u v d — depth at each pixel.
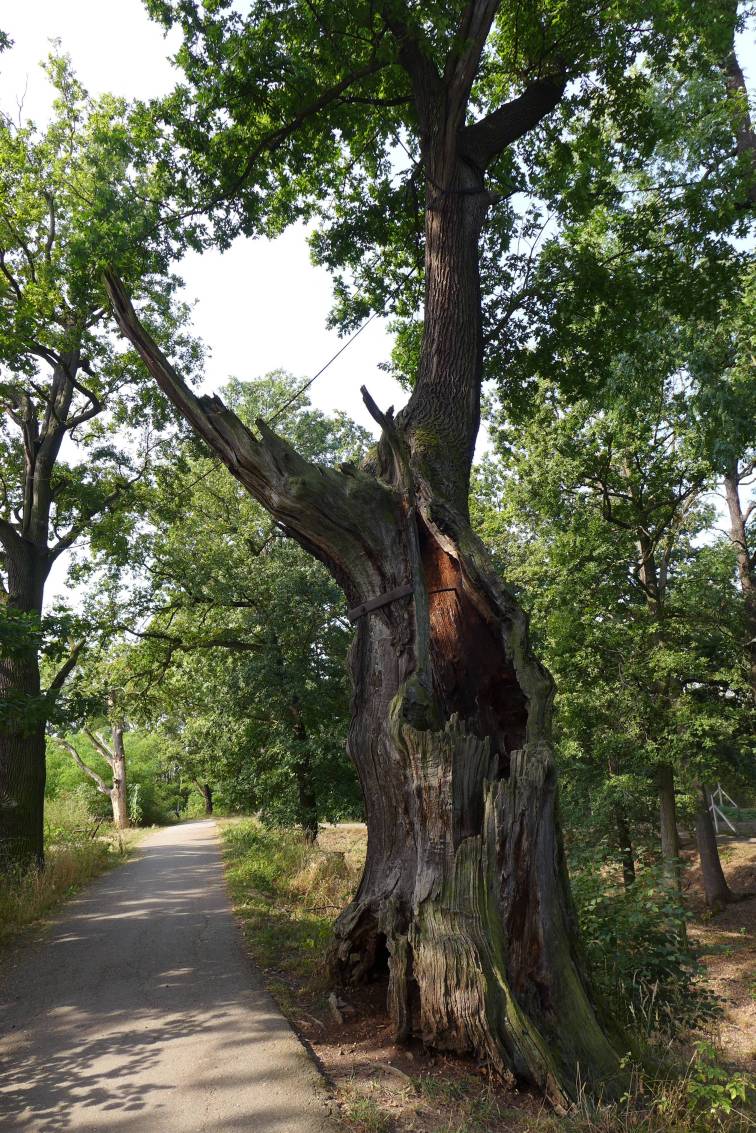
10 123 14.54
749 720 17.58
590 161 11.77
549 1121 4.13
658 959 6.11
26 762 14.87
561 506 18.08
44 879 12.19
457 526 6.45
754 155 12.16
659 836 19.31
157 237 10.48
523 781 5.21
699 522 19.31
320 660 19.66
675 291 11.83
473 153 8.72
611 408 16.41
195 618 21.14
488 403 19.06
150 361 6.86
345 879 13.35
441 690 6.25
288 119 9.98
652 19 9.83
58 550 16.92
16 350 14.18
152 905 11.42
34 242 15.38
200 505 21.91
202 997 6.41
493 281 11.98
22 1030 5.74
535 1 9.98
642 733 17.22
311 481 6.52
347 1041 5.37
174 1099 4.46
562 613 17.25
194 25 9.23
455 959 4.88
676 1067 5.03
